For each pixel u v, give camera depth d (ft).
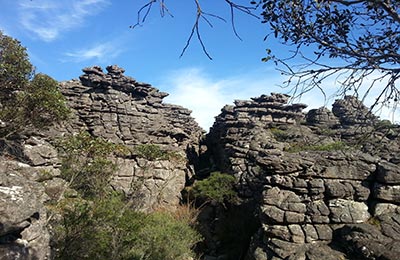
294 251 72.74
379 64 13.70
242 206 118.73
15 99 73.51
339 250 71.36
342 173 83.82
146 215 86.12
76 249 55.26
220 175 136.87
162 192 152.35
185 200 154.10
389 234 70.03
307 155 88.89
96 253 59.98
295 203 80.59
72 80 178.19
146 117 183.62
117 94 179.22
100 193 97.55
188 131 205.05
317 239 75.05
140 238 77.66
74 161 98.78
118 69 187.32
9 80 74.33
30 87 76.13
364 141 15.96
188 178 172.96
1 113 71.87
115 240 67.46
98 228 62.75
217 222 125.29
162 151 159.12
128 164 152.97
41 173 83.15
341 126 164.04
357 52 14.39
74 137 104.12
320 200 81.20
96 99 174.40
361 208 79.05
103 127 168.14
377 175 82.69
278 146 140.77
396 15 12.51
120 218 68.33
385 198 78.95
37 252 34.30
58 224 57.41
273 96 197.26
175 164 166.30
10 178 37.29
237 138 166.20
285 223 78.59
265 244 78.18
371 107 14.71
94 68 181.16
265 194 83.41
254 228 102.27
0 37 76.54
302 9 15.10
